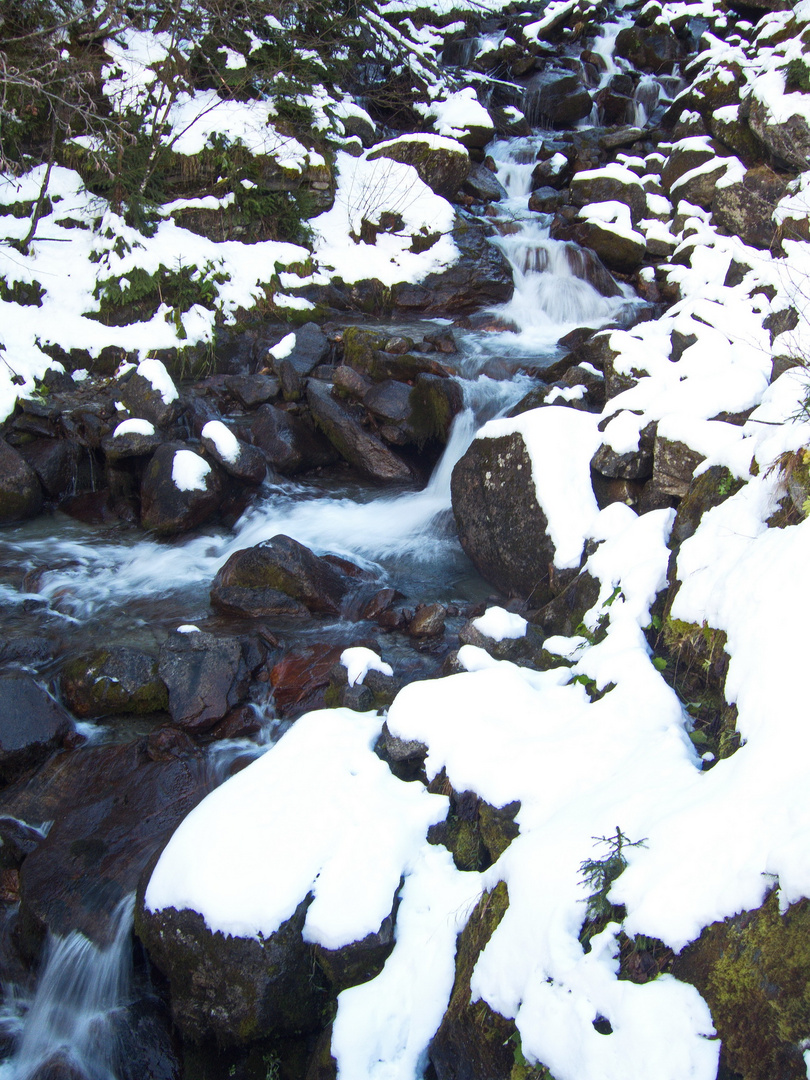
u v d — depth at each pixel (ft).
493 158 43.52
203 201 32.04
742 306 23.58
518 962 8.75
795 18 38.19
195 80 33.99
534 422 18.49
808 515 11.24
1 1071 11.36
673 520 14.97
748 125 32.30
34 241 29.32
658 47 48.96
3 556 21.24
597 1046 7.61
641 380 18.72
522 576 18.28
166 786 13.79
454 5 52.08
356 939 9.88
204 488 22.40
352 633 17.85
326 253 34.22
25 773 14.39
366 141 39.58
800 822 7.89
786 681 9.50
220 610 18.88
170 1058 10.75
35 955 12.02
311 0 35.91
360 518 23.36
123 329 28.86
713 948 7.73
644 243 33.63
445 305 33.94
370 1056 9.29
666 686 11.70
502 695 12.47
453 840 11.03
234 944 10.00
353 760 12.17
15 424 24.52
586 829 9.30
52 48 28.02
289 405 26.40
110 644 17.08
